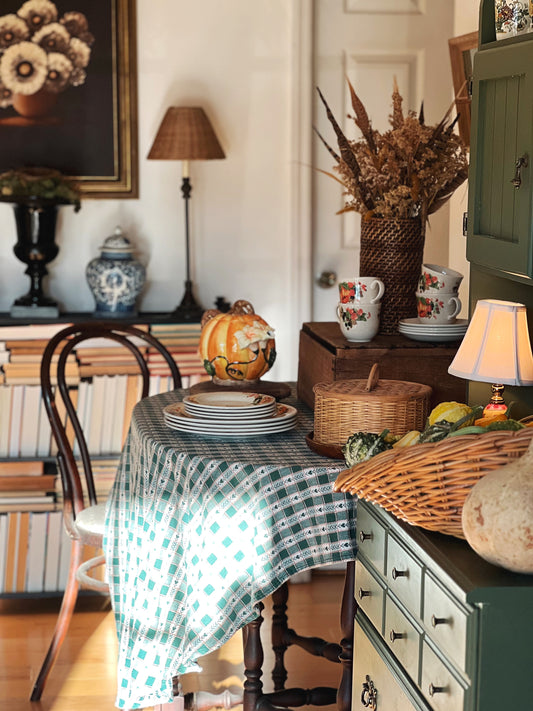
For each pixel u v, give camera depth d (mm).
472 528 1343
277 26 3672
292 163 3727
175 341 3445
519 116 1743
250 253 3785
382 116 3768
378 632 1793
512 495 1306
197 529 2002
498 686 1313
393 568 1667
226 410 2219
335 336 2488
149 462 2168
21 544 3398
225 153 3723
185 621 2033
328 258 3840
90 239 3715
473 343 1927
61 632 2812
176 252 3760
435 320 2398
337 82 3732
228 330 2512
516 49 1725
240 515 1977
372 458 1547
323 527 1984
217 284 3791
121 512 2414
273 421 2242
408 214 2516
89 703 2764
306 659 3023
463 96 2930
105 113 3643
